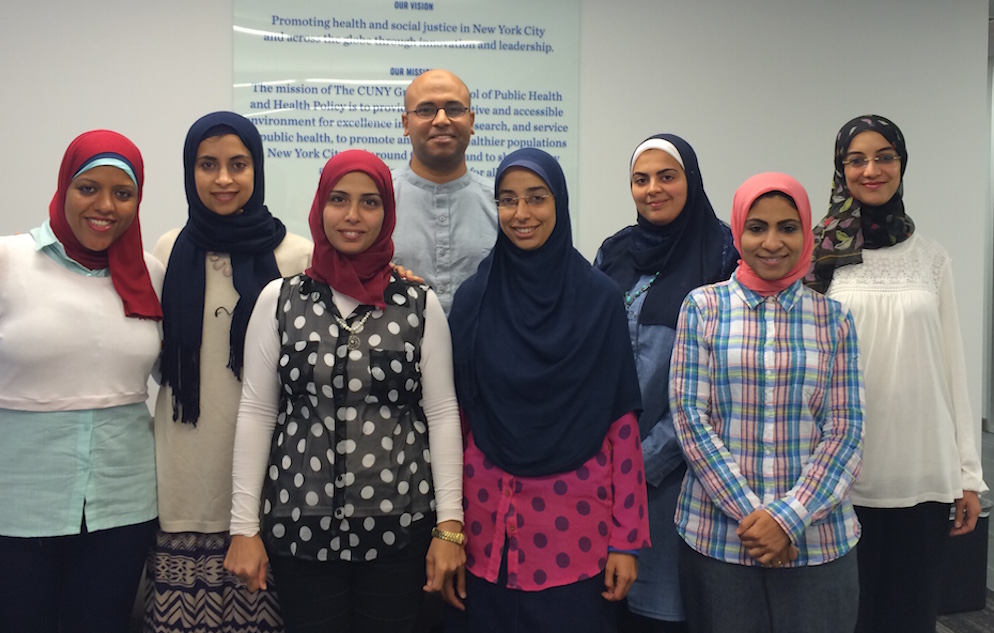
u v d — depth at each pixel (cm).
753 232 135
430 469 131
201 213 144
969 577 223
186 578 142
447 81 177
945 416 156
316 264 130
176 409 141
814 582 130
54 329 127
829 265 160
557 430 130
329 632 125
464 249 187
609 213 259
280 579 126
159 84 233
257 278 146
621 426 134
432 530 129
